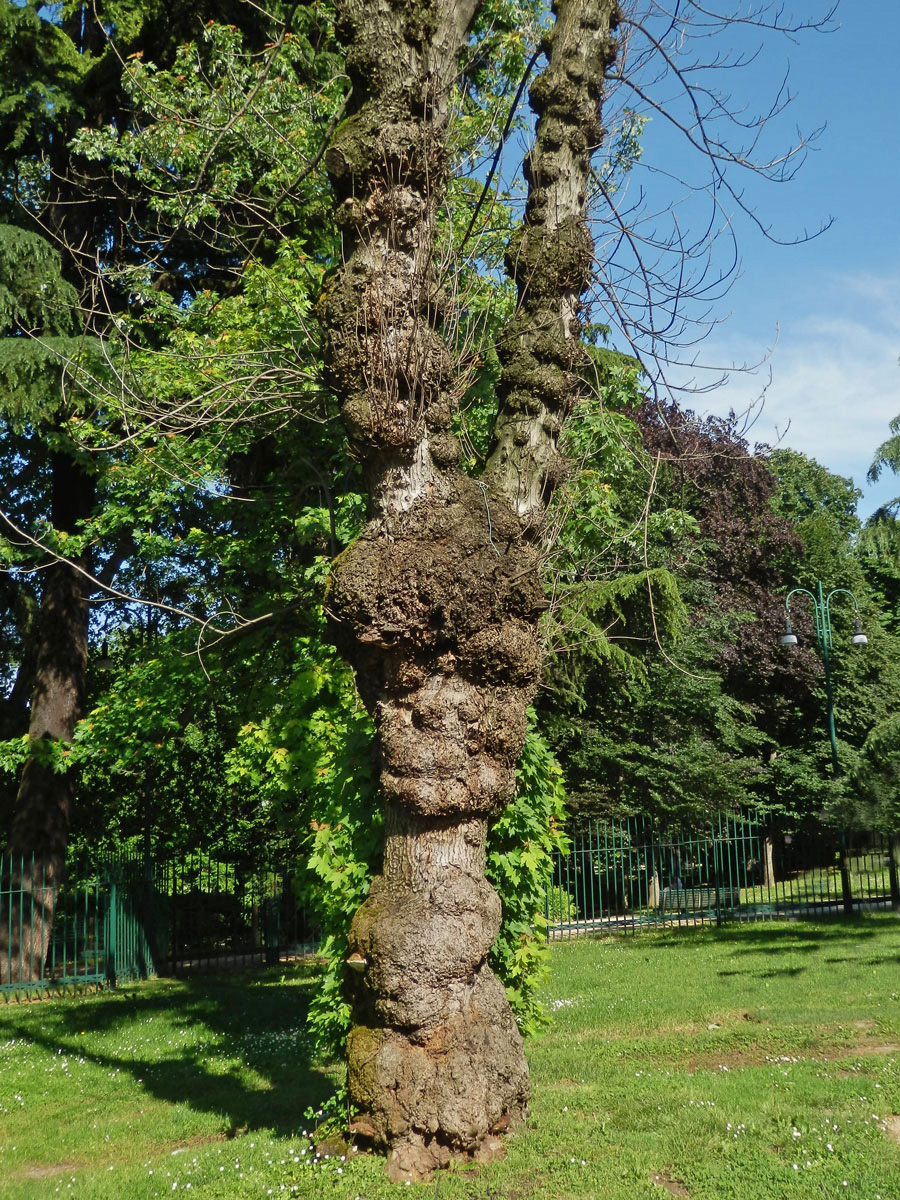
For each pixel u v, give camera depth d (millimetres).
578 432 8766
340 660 9797
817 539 27703
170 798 19109
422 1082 4949
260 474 13727
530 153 6000
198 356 7199
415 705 5180
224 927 18844
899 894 19109
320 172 10414
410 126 5305
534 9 9734
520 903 6609
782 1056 7363
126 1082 8297
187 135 10609
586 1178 4680
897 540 21891
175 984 15055
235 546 12906
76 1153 6340
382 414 5102
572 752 19219
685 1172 4766
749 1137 5277
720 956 13625
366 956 5152
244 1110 7035
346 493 10750
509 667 5250
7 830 18797
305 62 12422
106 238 15445
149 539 13297
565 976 12531
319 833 6625
